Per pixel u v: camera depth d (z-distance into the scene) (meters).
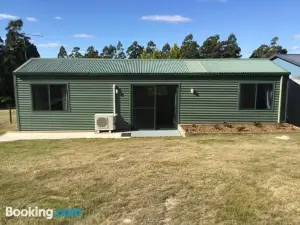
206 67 13.42
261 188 5.50
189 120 12.87
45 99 12.50
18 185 5.73
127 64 14.09
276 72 12.41
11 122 15.62
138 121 12.91
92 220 4.36
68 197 5.15
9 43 35.62
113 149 8.85
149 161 7.39
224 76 12.50
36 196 5.20
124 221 4.32
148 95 12.73
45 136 11.47
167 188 5.52
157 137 11.12
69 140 10.52
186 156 7.86
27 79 12.28
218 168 6.73
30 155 8.17
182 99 12.69
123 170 6.64
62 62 14.05
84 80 12.44
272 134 10.96
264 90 12.66
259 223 4.25
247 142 9.66
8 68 33.16
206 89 12.62
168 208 4.72
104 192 5.36
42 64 13.52
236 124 12.71
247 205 4.79
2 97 31.05
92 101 12.61
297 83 14.87
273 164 7.04
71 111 12.62
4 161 7.51
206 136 10.80
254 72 12.41
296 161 7.30
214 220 4.34
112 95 12.59
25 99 12.45
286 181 5.86
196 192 5.33
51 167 6.93
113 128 12.27
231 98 12.70
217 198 5.07
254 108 12.78
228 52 62.16
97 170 6.66
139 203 4.89
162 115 12.92
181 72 12.46
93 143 9.88
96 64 13.93
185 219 4.37
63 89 12.47
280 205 4.79
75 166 6.99
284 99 12.73
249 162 7.22
